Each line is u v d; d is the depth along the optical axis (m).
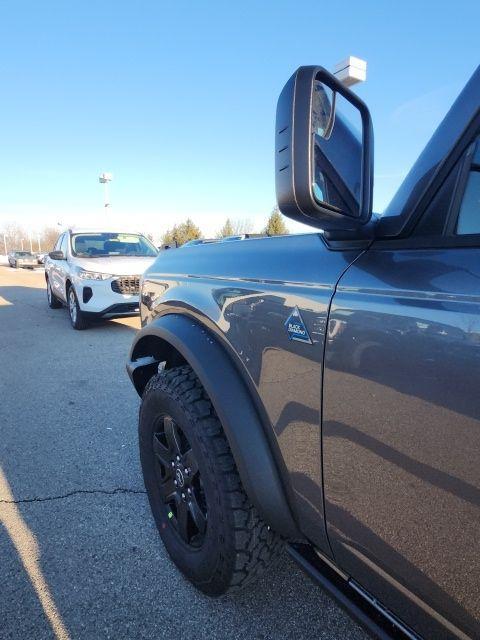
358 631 1.72
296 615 1.80
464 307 0.89
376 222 1.16
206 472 1.66
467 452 0.88
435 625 1.05
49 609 1.83
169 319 2.00
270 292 1.41
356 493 1.16
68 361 5.65
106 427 3.62
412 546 1.04
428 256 1.02
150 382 2.05
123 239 8.97
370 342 1.06
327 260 1.28
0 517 2.43
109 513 2.48
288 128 1.01
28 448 3.25
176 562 1.96
